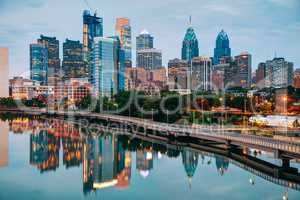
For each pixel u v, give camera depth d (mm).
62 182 90000
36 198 76688
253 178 87812
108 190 82188
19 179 93250
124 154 128250
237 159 111250
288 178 86062
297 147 82938
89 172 101000
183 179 89812
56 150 139500
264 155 112938
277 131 152750
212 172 95500
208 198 73812
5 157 124500
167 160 114500
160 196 76375
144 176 93938
